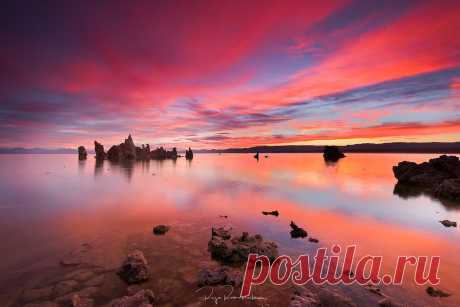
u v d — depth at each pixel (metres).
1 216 20.33
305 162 108.62
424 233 16.80
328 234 16.53
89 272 11.08
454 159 37.62
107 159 119.94
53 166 79.69
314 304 8.59
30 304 8.86
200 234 16.12
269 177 49.62
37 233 16.14
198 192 31.88
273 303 8.95
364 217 20.72
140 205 24.38
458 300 9.21
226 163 102.81
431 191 33.25
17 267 11.57
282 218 20.16
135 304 8.52
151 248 13.75
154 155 146.38
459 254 13.48
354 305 8.61
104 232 16.42
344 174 56.00
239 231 16.91
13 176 50.00
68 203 25.17
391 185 38.84
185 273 10.99
